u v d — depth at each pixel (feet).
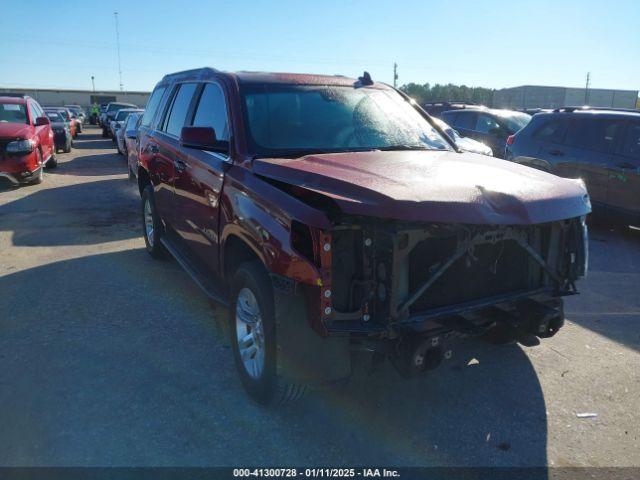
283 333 9.73
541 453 10.16
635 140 26.37
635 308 17.39
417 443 10.41
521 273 11.28
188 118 16.28
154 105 21.42
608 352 14.20
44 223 28.37
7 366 13.01
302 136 13.07
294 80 14.65
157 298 17.51
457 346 14.29
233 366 13.17
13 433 10.49
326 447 10.25
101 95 212.43
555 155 29.50
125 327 15.30
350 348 9.87
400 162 11.52
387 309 9.36
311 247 9.31
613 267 22.22
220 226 12.64
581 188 11.21
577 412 11.48
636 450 10.27
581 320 16.34
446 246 9.95
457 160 12.41
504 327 10.85
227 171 12.40
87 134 117.39
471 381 12.67
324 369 9.68
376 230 9.35
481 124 45.70
